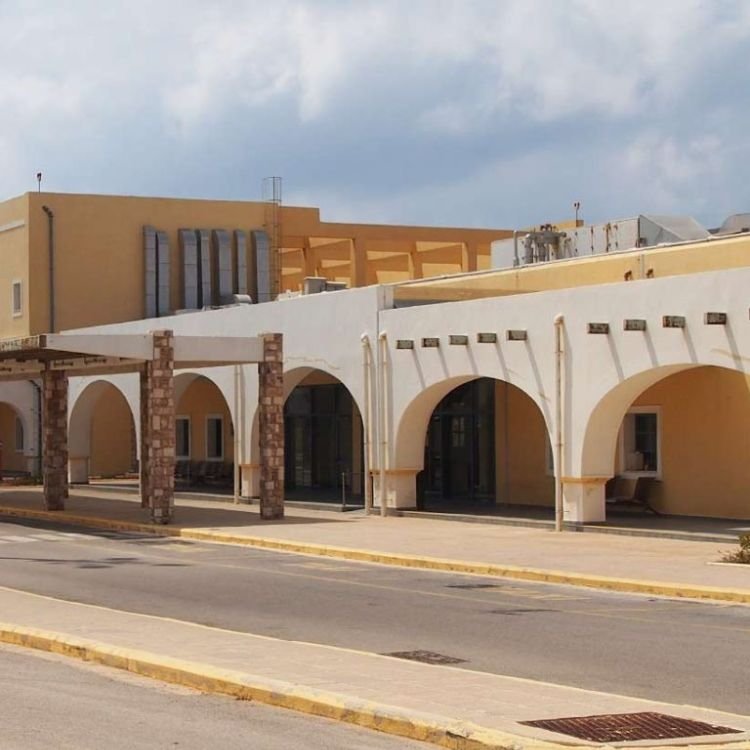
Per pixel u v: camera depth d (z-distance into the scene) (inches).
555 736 349.7
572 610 660.1
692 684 455.2
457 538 1031.0
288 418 1706.4
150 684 454.0
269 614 644.7
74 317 1977.1
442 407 1441.9
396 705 391.9
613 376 1026.1
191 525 1184.2
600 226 1440.7
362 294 1293.1
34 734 370.0
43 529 1227.9
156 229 2031.3
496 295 1317.7
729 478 1098.7
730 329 929.5
